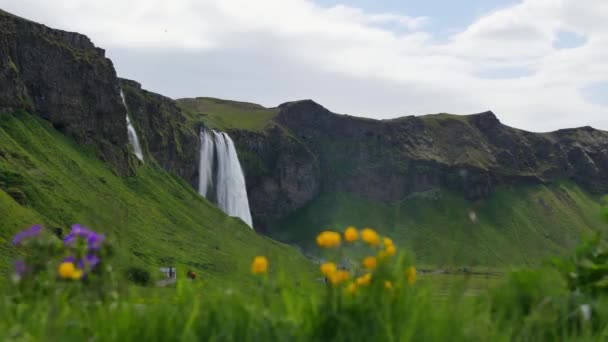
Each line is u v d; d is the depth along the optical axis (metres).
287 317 4.93
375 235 5.11
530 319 5.55
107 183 175.50
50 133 173.50
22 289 5.30
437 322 4.79
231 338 4.59
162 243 155.62
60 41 186.25
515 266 6.25
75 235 5.52
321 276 5.09
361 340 4.69
